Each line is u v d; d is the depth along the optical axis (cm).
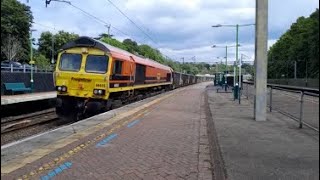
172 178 806
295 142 1120
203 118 1861
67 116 2284
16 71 3450
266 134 1265
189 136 1316
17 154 1016
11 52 7944
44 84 3788
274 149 1023
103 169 870
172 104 2725
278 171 805
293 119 1617
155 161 948
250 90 4469
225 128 1408
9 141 1589
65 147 1098
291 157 930
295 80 8856
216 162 912
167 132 1402
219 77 7488
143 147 1117
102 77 2233
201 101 3077
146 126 1555
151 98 3425
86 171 852
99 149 1083
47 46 10956
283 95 2675
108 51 2262
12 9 8012
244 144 1094
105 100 2248
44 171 847
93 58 2259
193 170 867
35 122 2092
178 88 6769
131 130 1441
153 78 3997
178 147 1122
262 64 1648
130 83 2780
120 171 855
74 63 2269
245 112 2038
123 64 2536
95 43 2259
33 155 994
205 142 1202
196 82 11556
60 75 2275
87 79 2245
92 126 1527
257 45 1652
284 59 12606
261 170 814
